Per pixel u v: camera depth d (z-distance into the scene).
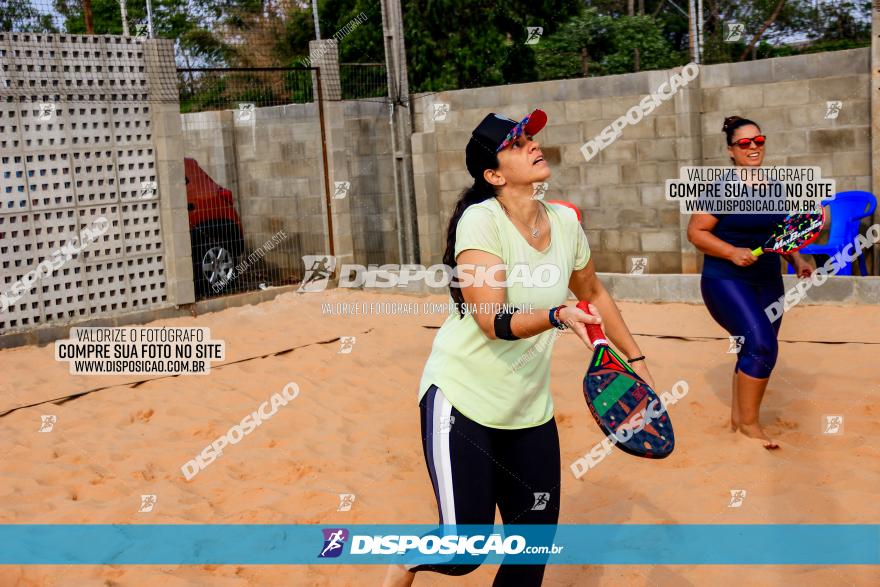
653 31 14.56
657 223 11.19
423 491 5.28
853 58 9.81
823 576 3.98
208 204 11.64
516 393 3.21
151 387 7.69
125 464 5.88
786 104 10.25
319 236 12.78
